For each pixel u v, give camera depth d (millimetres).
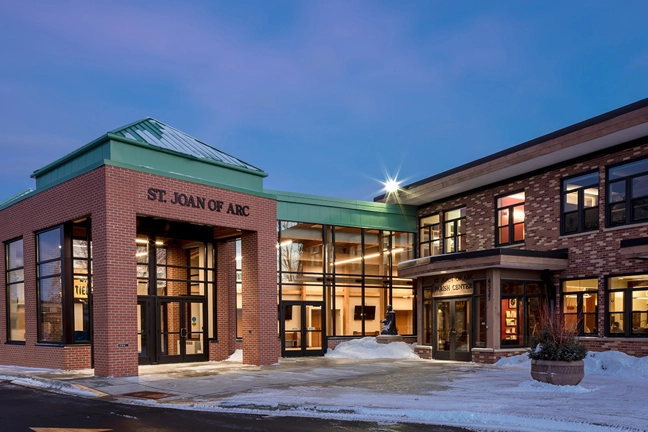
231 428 9289
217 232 22047
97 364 16172
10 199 22609
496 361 19891
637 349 18812
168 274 20984
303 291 26078
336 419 10039
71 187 17750
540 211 23141
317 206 27094
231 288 23344
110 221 16188
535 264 20500
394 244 29594
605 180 20594
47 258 19219
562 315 20281
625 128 18531
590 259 20750
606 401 11344
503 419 9562
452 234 28266
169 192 17797
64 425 9617
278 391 13289
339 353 25438
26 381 15844
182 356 20969
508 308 20688
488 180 25188
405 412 10203
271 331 20344
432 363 20812
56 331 18516
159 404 11797
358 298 27828
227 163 20156
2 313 21656
